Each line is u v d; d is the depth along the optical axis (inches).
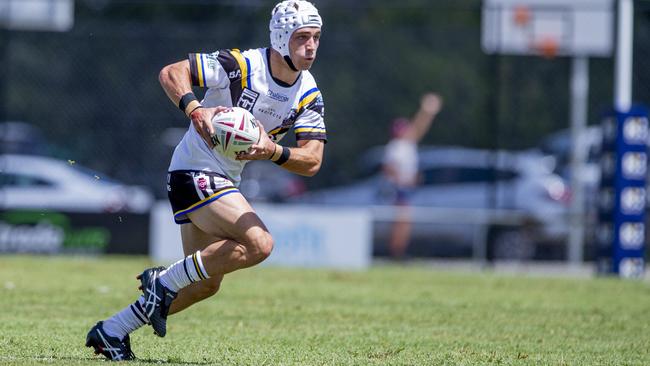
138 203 2377.0
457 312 1248.2
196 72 778.2
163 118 2679.6
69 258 1982.0
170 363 808.3
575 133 2284.7
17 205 2230.6
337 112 3152.1
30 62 2891.2
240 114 768.9
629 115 1914.4
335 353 893.8
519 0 2114.9
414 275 1809.8
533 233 2288.4
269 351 896.9
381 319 1162.0
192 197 786.2
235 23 2876.5
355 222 2028.8
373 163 3127.5
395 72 3223.4
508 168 2701.8
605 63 3235.7
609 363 872.9
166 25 3006.9
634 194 1923.0
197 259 773.3
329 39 3078.2
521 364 854.5
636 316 1244.5
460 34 3341.5
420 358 874.8
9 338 925.8
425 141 3265.3
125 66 2817.4
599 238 1979.6
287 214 2014.0
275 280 1620.3
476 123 3262.8
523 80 3179.1
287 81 798.5
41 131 2861.7
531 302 1387.8
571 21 2112.5
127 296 1311.5
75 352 861.2
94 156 2655.0
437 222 2230.6
